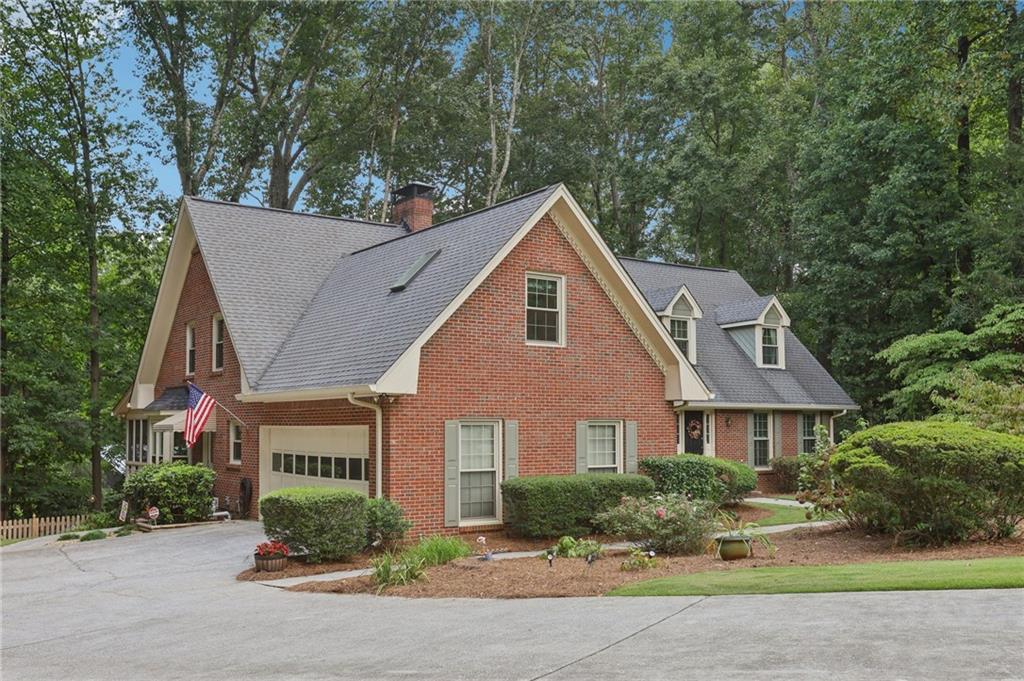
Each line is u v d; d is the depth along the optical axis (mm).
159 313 26219
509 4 42094
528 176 44531
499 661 7344
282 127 38625
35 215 27062
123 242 29922
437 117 41969
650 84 42469
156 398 27031
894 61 30516
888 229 30719
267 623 9680
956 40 29828
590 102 46469
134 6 33812
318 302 22312
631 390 19828
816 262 33938
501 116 43844
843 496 14656
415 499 16141
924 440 12336
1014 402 18000
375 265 21984
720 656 7016
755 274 42625
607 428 19516
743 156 42062
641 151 43562
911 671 6273
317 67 39500
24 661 8562
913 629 7461
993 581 9047
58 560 16219
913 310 31406
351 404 17047
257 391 19203
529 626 8656
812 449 29562
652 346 20328
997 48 28484
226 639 8977
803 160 35375
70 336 28188
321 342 19547
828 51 41875
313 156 43469
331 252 25094
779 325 29797
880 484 12609
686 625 8242
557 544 15492
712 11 44656
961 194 30422
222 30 36531
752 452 27688
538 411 18125
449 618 9328
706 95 40719
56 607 11547
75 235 29094
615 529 14219
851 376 34344
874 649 6914
